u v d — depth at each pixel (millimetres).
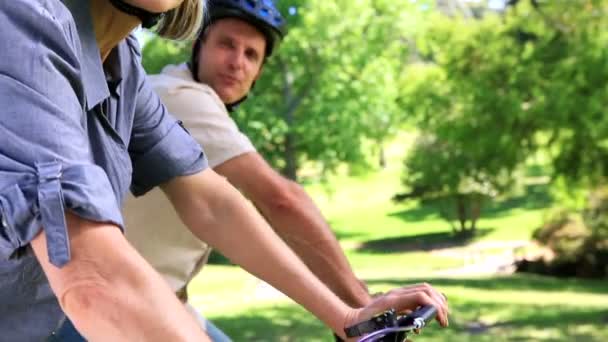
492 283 21453
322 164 32625
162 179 1930
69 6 1463
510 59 20453
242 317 13922
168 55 24609
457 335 12672
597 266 23391
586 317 14711
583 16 19578
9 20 1282
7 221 1235
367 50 29203
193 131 2342
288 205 2250
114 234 1274
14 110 1260
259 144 28812
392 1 29781
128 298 1241
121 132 1684
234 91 2758
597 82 19516
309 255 2229
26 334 1561
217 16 2721
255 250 1969
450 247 32656
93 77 1487
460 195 34406
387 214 42375
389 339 1679
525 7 20188
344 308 1920
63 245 1221
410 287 1895
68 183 1246
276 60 28781
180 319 1248
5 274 1470
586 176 20938
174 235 2412
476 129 21031
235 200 1980
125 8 1555
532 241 26094
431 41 21781
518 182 34656
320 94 29188
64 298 1255
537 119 20078
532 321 14352
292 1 28156
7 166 1252
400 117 30719
